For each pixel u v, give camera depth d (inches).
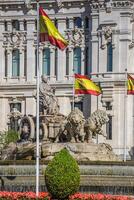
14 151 3462.1
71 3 5930.1
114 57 5733.3
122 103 5674.2
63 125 3420.3
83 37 5890.8
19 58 6038.4
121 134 5659.5
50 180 2442.2
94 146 3380.9
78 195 2463.1
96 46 5792.3
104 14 5777.6
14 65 6058.1
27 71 5989.2
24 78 5999.0
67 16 5940.0
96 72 5762.8
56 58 5930.1
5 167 3056.1
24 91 5984.3
